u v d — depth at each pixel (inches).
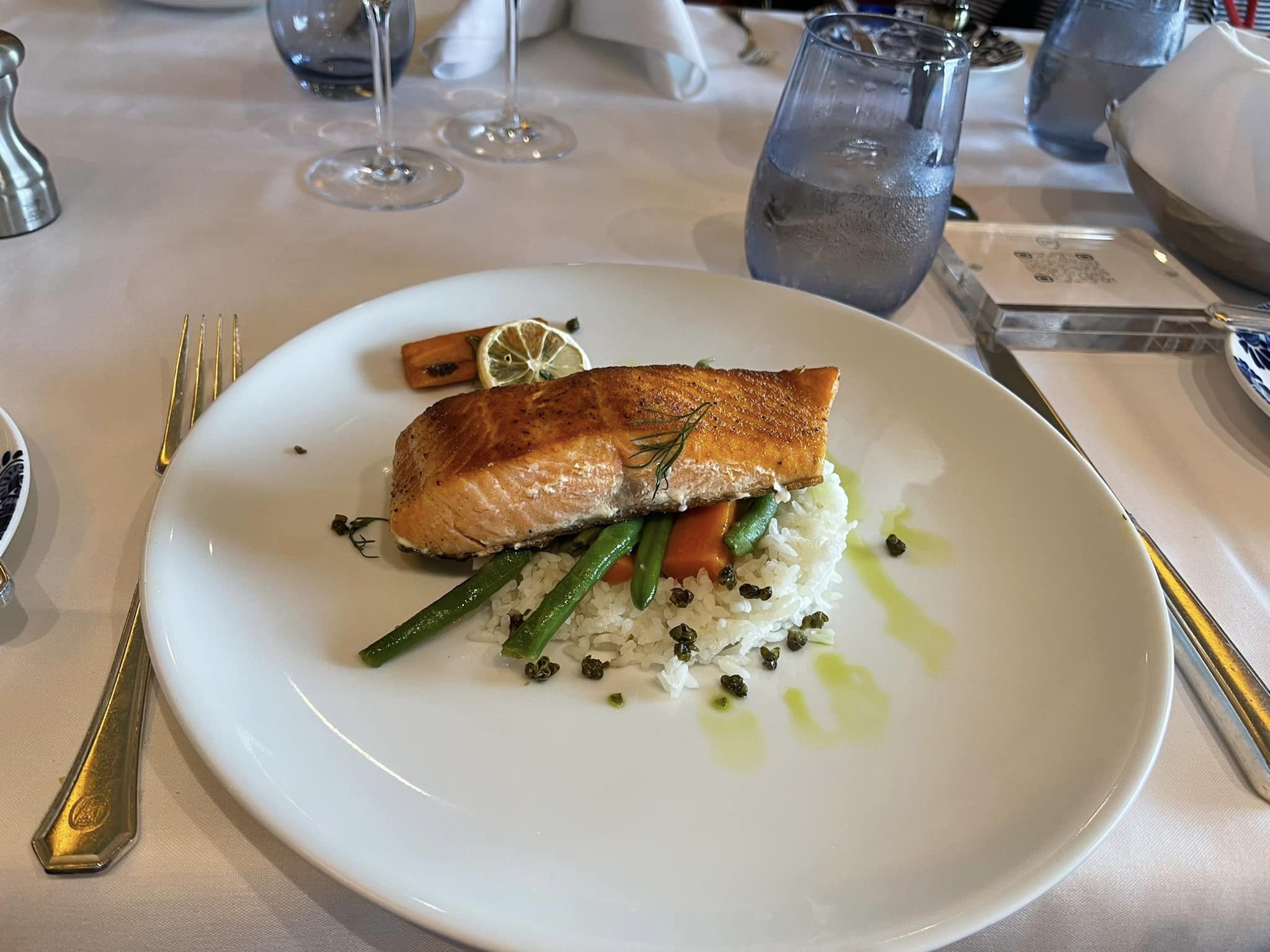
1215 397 15.8
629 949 7.9
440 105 21.7
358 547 11.5
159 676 9.2
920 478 13.3
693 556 11.7
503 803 9.2
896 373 14.5
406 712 9.9
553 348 14.0
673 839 9.1
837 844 9.2
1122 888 9.4
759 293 15.3
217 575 10.5
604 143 21.0
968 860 9.0
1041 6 33.6
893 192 14.7
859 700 10.6
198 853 8.8
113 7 23.2
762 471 12.1
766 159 15.6
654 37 22.0
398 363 13.8
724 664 10.8
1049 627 11.3
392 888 8.1
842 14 15.7
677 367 12.6
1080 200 21.1
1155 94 17.9
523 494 11.3
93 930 8.5
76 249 15.9
